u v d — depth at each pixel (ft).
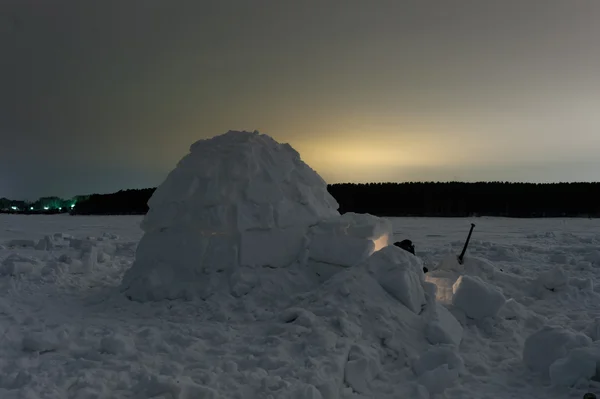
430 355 16.85
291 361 15.97
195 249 25.34
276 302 23.02
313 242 26.05
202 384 14.33
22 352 16.85
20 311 23.13
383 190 171.83
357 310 19.39
